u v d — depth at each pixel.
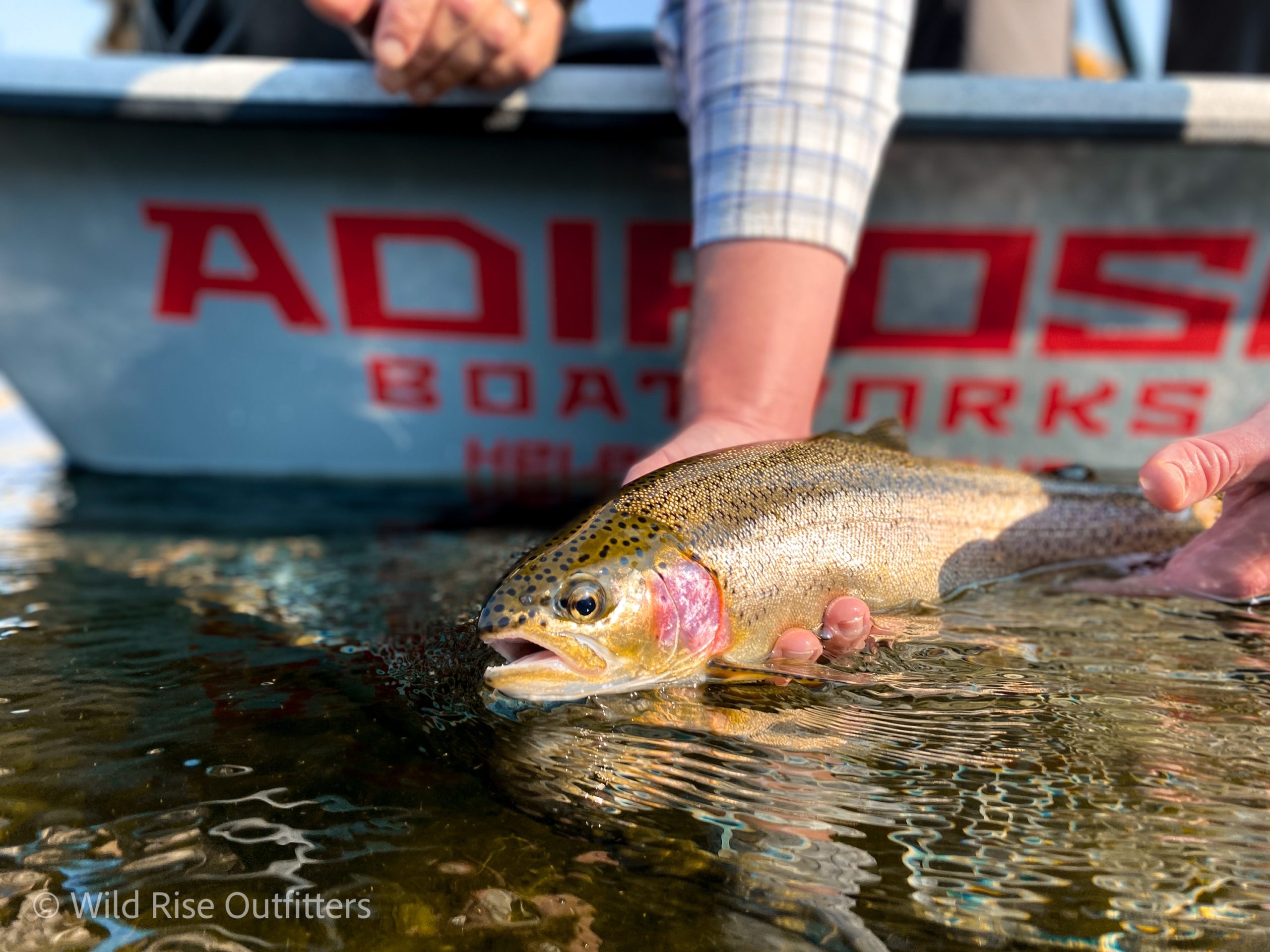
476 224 0.65
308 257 0.67
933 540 0.43
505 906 0.22
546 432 0.72
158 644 0.38
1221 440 0.34
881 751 0.29
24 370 0.72
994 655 0.36
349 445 0.73
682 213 0.63
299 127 0.62
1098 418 0.68
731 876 0.23
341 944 0.21
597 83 0.59
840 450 0.43
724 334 0.46
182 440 0.75
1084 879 0.23
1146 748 0.29
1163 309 0.64
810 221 0.46
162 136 0.63
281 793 0.26
